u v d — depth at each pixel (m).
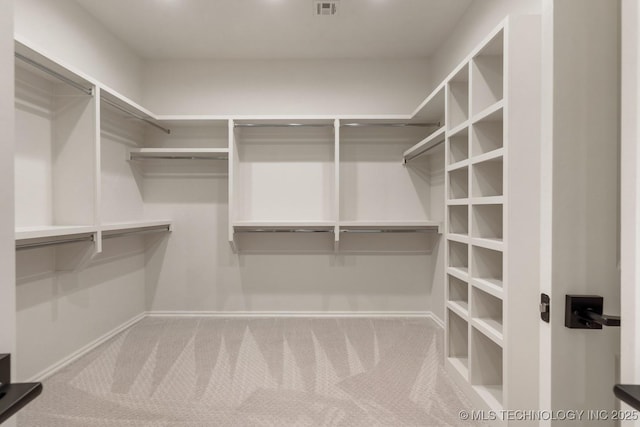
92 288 2.59
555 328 0.80
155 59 3.37
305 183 3.42
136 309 3.22
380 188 3.41
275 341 2.71
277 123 3.20
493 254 1.85
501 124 1.85
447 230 2.22
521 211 1.50
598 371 0.79
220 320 3.26
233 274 3.40
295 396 1.89
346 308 3.41
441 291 3.09
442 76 3.08
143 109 2.80
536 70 1.50
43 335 2.13
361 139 3.40
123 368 2.23
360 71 3.39
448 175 2.22
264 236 3.40
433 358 2.40
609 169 0.81
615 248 0.80
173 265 3.39
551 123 0.80
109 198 2.82
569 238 0.80
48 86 2.17
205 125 3.30
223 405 1.80
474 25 2.46
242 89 3.39
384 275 3.43
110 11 2.57
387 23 2.76
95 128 2.20
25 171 2.03
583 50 0.80
